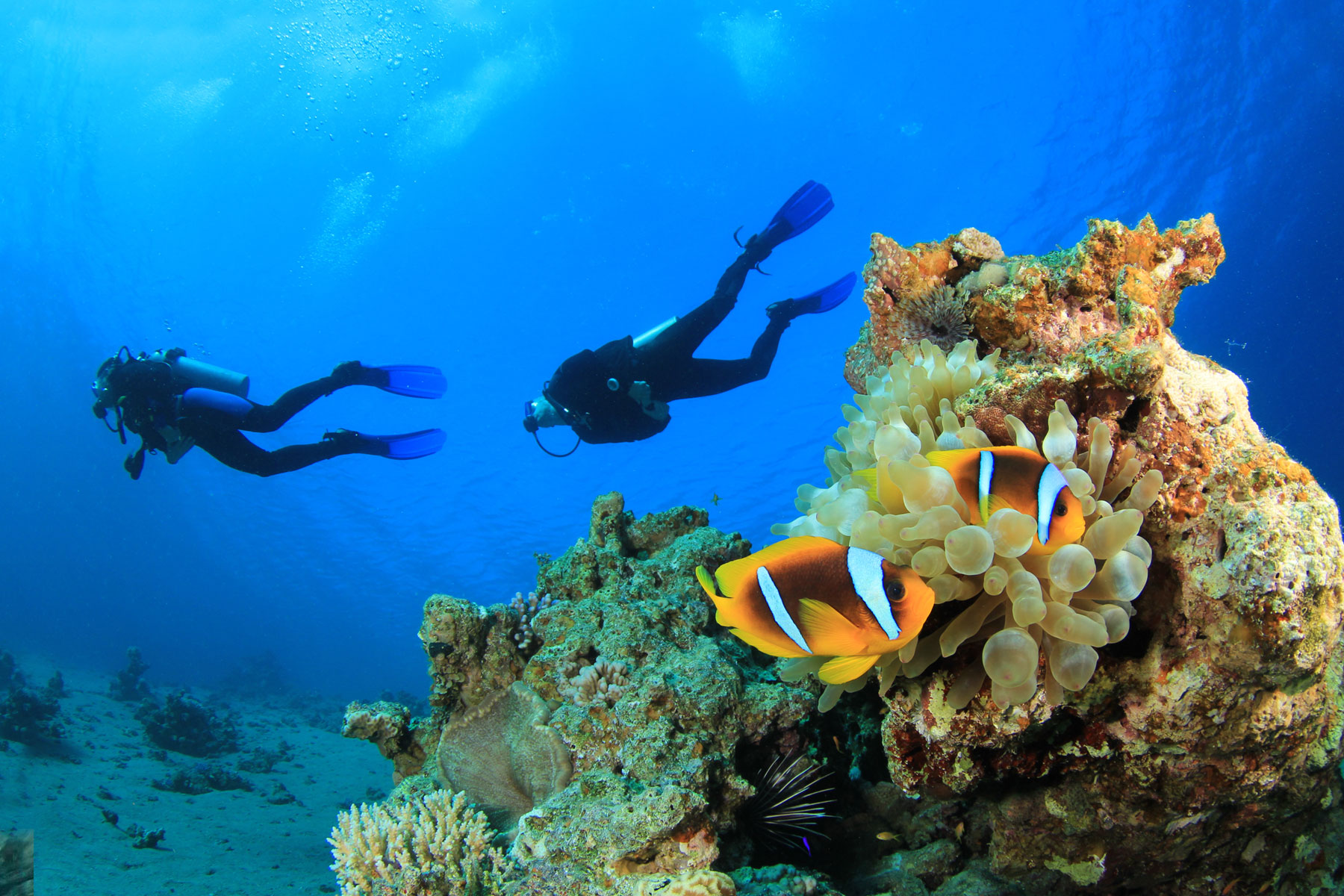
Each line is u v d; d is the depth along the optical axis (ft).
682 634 10.89
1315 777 6.98
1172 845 7.12
